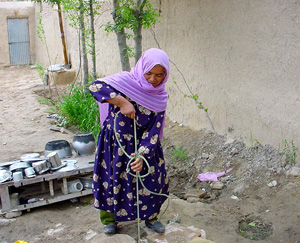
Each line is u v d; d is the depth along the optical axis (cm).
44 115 834
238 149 531
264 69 488
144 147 296
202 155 549
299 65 442
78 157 462
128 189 311
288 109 463
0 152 594
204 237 336
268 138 496
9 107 924
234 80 540
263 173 470
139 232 324
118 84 294
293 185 429
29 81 1347
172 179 518
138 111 300
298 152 454
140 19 583
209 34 573
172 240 324
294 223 365
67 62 1264
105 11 916
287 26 448
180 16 636
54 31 1469
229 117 559
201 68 604
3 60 1773
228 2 527
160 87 301
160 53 291
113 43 943
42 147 615
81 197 437
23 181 394
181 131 644
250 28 498
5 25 1753
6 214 393
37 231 371
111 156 312
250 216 391
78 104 771
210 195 466
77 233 363
